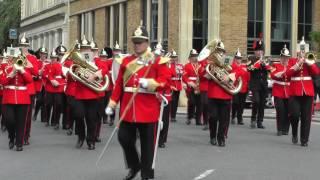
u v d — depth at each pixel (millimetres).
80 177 9969
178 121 21406
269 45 31812
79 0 46812
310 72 14016
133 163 9312
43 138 15750
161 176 10023
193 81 19500
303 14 32969
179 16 30750
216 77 13867
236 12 31062
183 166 11086
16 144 13281
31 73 13195
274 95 16562
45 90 18859
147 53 9023
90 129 13398
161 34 33094
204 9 31078
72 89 14211
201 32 31094
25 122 13297
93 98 13219
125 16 38125
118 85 9109
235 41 31047
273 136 16281
